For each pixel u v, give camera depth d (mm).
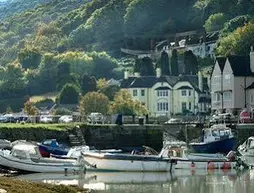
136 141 134500
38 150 96938
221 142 121688
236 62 189125
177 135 141250
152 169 99625
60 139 124562
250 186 80938
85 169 98188
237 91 185625
